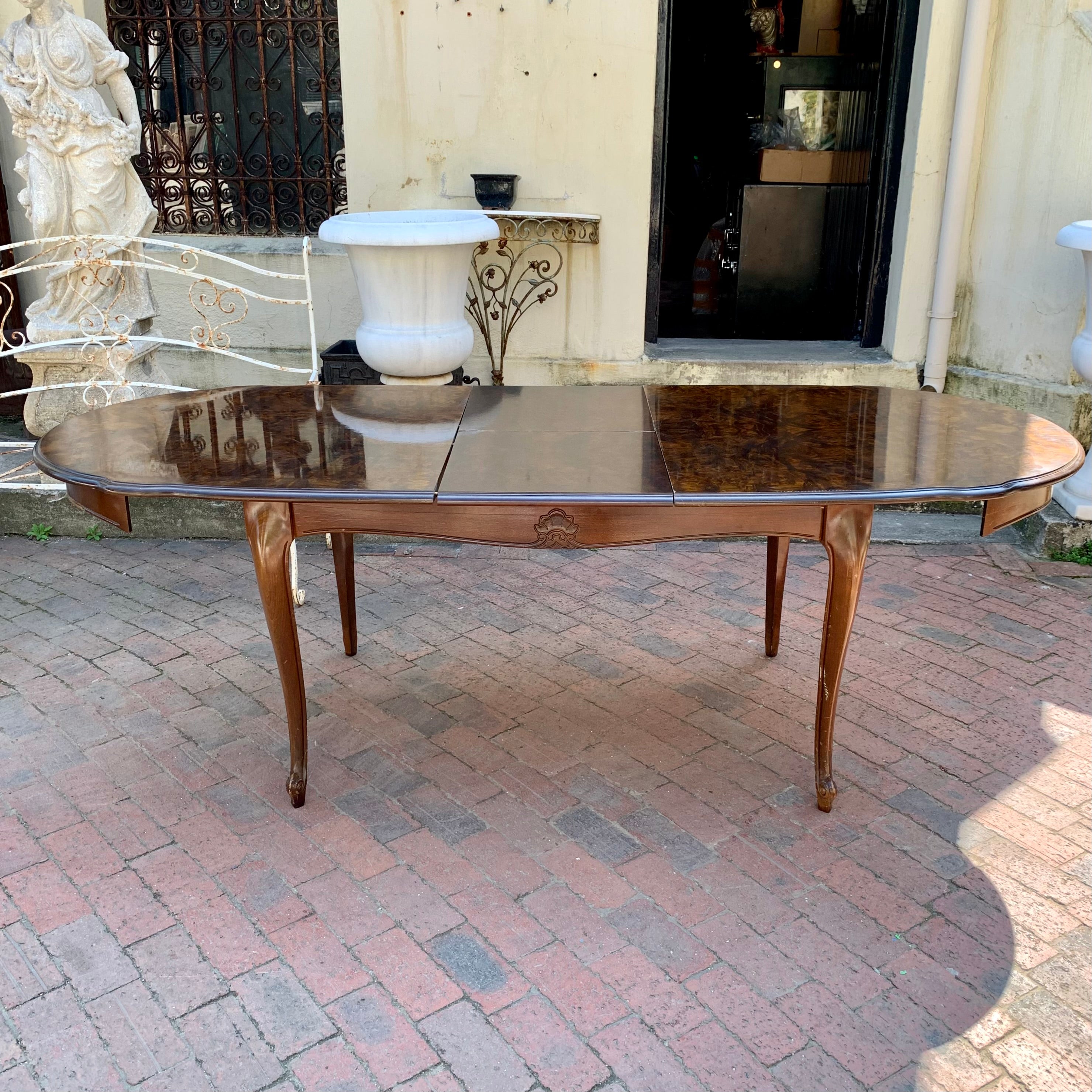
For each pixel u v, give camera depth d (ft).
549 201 17.19
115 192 14.23
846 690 11.09
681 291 24.77
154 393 15.17
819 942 7.63
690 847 8.68
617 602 13.24
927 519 15.84
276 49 17.61
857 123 19.39
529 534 7.85
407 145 17.06
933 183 16.49
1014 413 9.59
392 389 10.77
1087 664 11.60
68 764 9.77
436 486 7.63
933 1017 6.98
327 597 13.43
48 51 13.38
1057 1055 6.70
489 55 16.49
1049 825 8.94
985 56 15.53
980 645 12.03
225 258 12.91
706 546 15.03
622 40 16.25
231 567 14.28
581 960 7.47
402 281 14.05
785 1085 6.47
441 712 10.73
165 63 17.89
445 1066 6.60
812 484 7.59
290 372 18.43
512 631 12.48
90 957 7.48
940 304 16.76
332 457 8.40
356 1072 6.56
